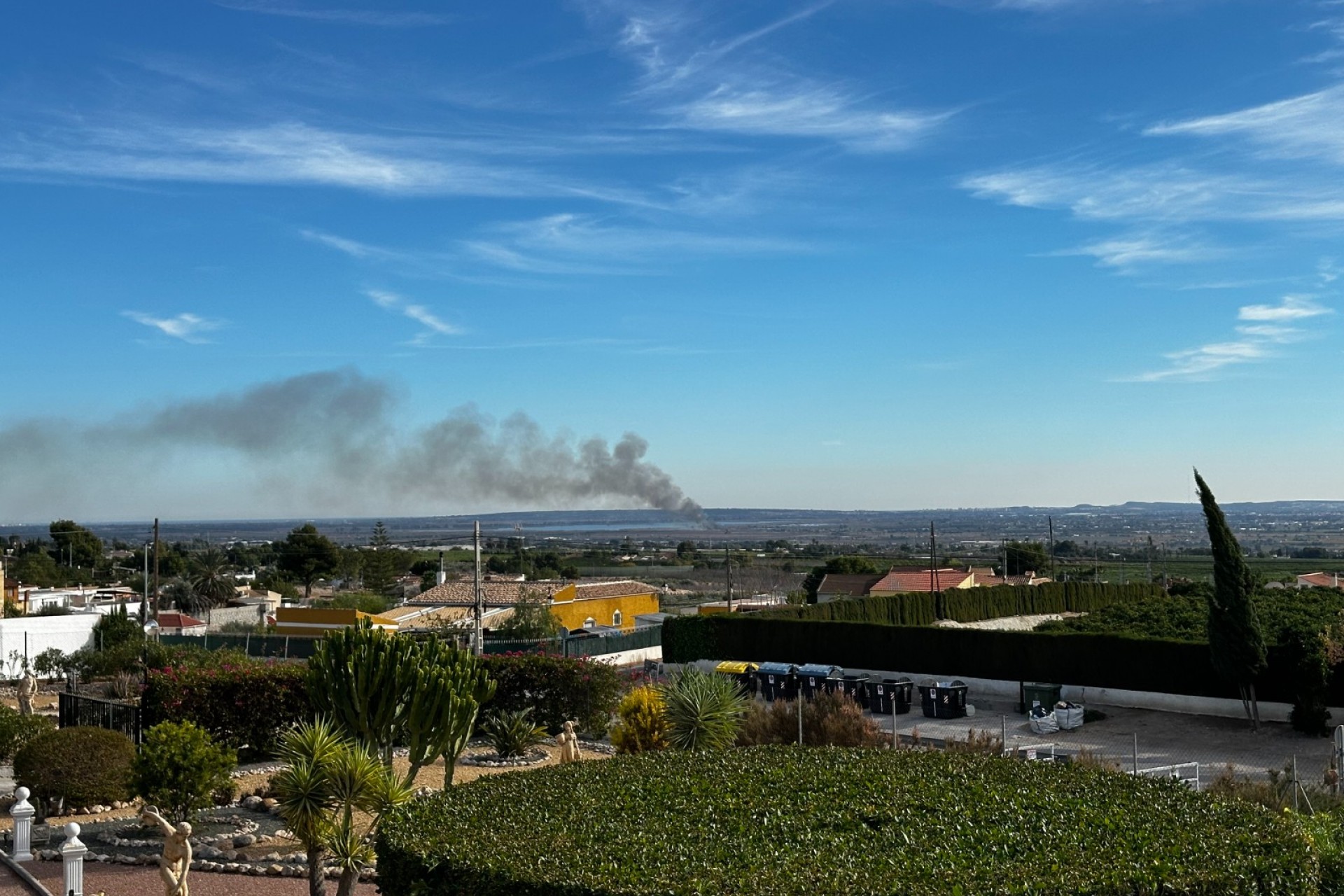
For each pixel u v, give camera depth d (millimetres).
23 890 13367
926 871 8625
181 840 11758
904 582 67875
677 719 20594
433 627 48500
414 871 9406
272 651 45344
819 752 13664
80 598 63219
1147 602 45000
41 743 17266
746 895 8094
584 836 9750
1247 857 8883
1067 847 9203
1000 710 31062
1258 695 27906
